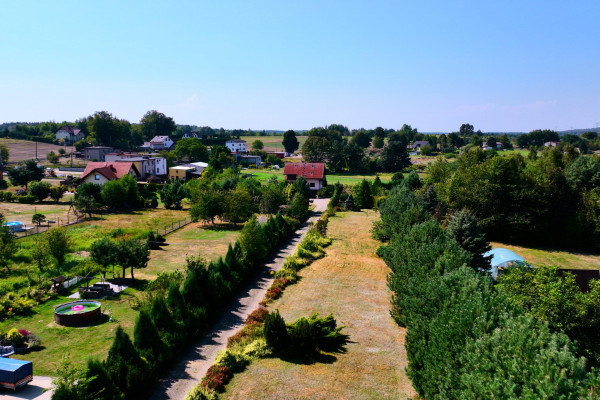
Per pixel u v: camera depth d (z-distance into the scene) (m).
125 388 17.56
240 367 21.55
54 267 36.16
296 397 18.92
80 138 193.50
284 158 184.50
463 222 32.81
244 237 37.28
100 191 71.56
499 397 12.40
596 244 52.38
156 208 75.75
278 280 35.06
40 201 75.94
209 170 111.06
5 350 21.45
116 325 25.81
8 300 27.52
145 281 34.59
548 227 55.41
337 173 145.62
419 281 24.12
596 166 58.53
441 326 17.58
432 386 16.61
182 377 20.25
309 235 50.50
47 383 19.05
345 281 36.62
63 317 25.42
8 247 35.16
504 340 14.03
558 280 21.86
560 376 11.41
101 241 33.56
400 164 148.75
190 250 45.84
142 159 100.06
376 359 22.89
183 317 23.88
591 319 19.45
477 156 68.69
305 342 23.06
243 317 28.23
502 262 38.47
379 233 52.72
